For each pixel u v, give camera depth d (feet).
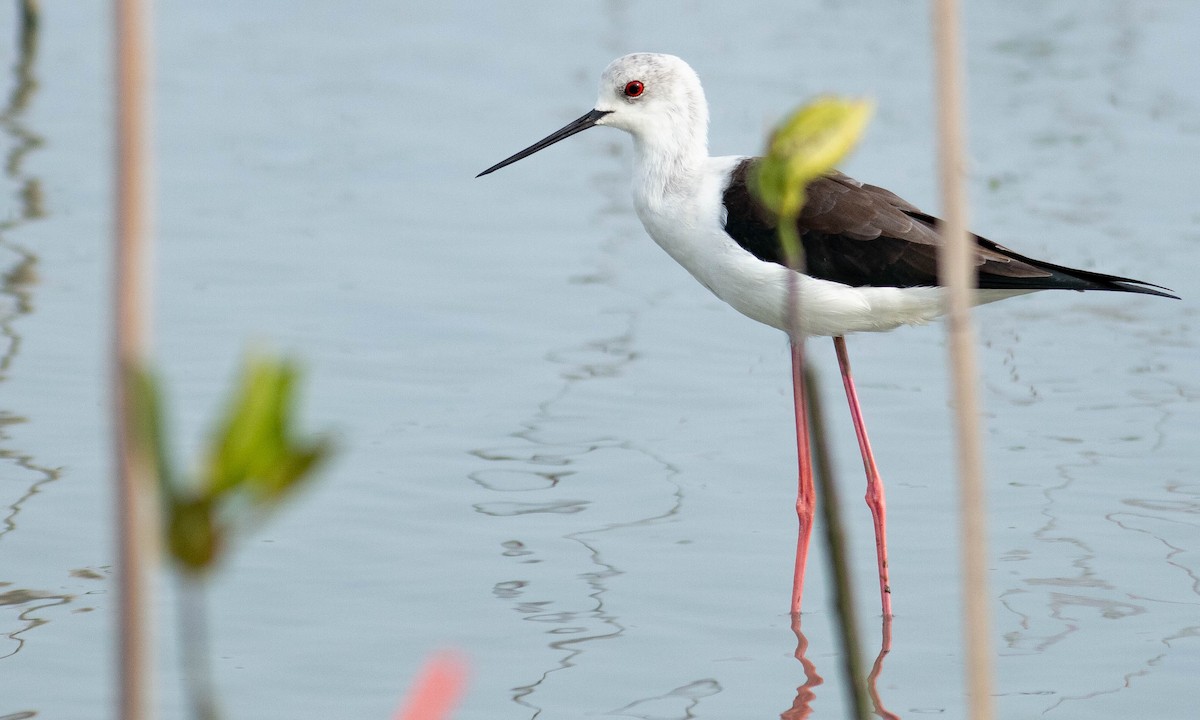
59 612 28.17
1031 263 30.76
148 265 8.11
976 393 11.72
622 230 50.62
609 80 33.65
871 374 40.57
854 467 35.58
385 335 42.11
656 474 34.86
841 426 37.58
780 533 32.63
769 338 42.78
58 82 63.67
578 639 28.32
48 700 25.45
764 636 28.84
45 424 35.81
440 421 37.17
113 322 8.00
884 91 62.23
